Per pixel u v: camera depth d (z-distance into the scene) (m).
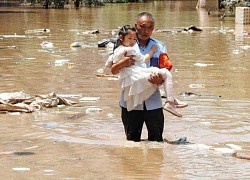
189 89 17.73
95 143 11.77
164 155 10.88
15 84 18.44
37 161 10.43
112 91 17.38
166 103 11.62
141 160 10.52
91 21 47.22
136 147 11.47
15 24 43.78
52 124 13.43
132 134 12.02
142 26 11.79
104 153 11.00
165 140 12.11
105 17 52.28
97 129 13.02
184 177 9.52
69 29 39.41
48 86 18.12
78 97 16.53
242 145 11.69
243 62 23.64
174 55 25.80
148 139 12.09
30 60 24.05
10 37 33.59
